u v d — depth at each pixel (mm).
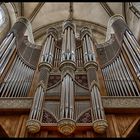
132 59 11195
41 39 20266
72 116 7613
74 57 11164
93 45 13438
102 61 12867
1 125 8258
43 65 11086
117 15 15992
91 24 21266
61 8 21328
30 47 14102
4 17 17359
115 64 12047
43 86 9461
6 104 9008
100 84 10438
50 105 8781
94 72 10570
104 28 20641
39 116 7926
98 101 8453
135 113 8750
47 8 20922
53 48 13195
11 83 10469
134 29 16609
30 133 7801
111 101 9070
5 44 12328
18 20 15648
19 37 13859
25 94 10102
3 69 10688
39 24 20953
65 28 14836
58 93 9461
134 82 10211
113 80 10781
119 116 8680
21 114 8812
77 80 10461
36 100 8594
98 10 20891
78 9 21359
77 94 9398
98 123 7473
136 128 8523
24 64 12430
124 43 12719
